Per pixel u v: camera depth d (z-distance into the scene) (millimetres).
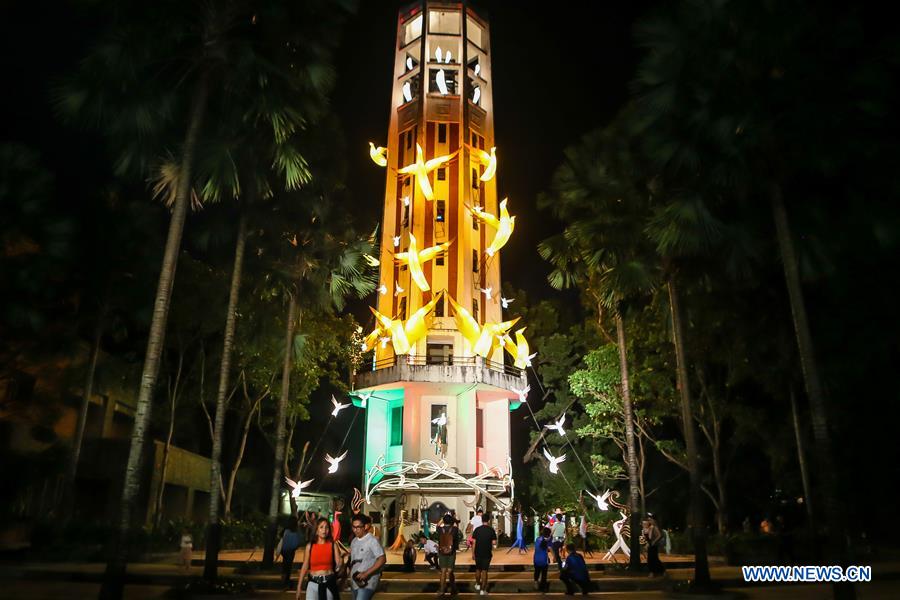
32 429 24844
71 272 23484
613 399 30766
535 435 40719
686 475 37750
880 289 17531
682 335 17125
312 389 33438
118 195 24500
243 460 44938
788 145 13727
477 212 39125
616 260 18984
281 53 14648
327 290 23062
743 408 27141
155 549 23094
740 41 13570
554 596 15570
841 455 21359
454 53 43625
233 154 15609
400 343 35594
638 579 17531
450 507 33625
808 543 21641
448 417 35625
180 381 34219
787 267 13188
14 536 25406
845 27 13328
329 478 50188
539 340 42531
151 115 13859
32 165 21547
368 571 7812
